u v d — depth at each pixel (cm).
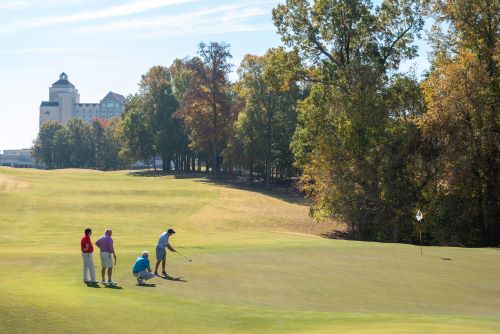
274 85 5603
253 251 2748
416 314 1458
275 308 1509
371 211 5091
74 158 19488
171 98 12031
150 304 1498
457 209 4775
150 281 1908
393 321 1328
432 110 4556
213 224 5447
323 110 5291
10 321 1170
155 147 12100
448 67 4559
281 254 2662
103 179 8231
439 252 2848
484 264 2433
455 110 4469
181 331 1228
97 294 1587
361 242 3431
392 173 4988
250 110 9119
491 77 4622
